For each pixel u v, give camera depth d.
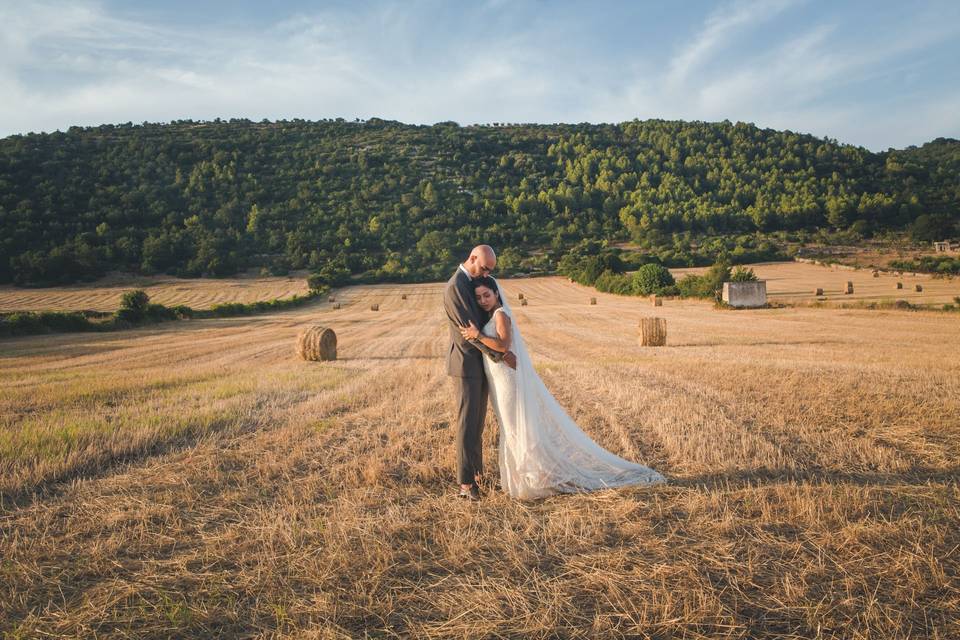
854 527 3.17
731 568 2.83
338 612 2.50
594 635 2.29
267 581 2.78
